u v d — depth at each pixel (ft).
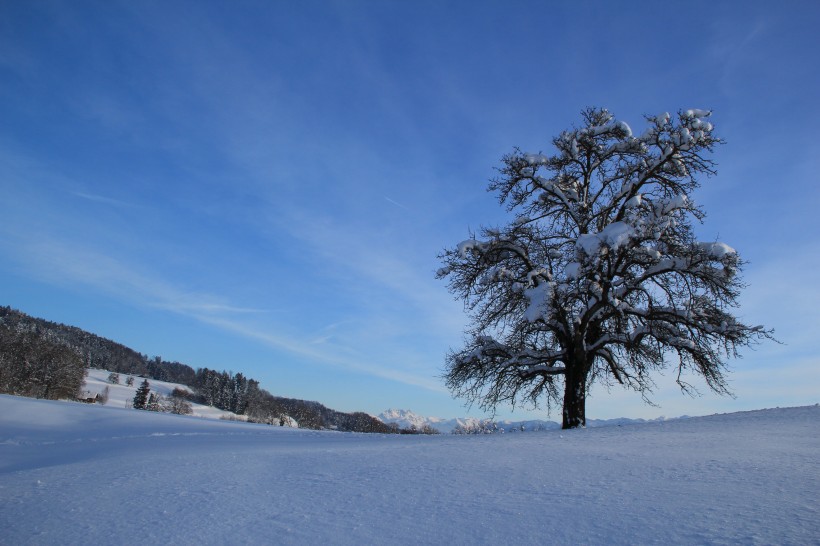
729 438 31.78
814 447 26.96
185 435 60.23
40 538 17.38
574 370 62.59
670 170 62.13
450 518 17.26
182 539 16.52
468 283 67.21
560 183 70.13
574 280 56.03
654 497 17.98
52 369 345.72
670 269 58.39
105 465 32.09
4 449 48.65
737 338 58.23
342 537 16.03
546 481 21.63
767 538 13.16
